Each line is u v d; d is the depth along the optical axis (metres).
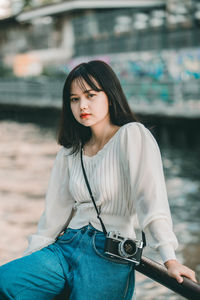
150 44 23.50
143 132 1.66
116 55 25.67
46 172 11.98
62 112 1.91
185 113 16.69
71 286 1.68
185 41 21.67
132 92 20.36
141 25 24.17
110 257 1.63
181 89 18.11
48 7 31.08
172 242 1.48
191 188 10.38
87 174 1.79
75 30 28.62
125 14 25.11
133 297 1.73
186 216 8.21
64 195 1.94
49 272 1.68
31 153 15.54
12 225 7.03
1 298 1.66
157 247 1.48
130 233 1.72
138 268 1.62
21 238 6.32
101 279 1.63
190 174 12.05
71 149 1.90
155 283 5.29
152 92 19.30
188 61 21.33
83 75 1.75
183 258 6.23
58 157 1.94
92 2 28.69
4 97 31.45
